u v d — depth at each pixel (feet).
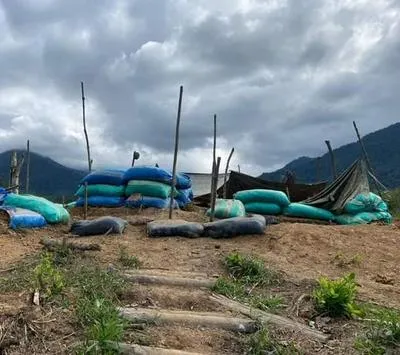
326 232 31.81
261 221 31.12
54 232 32.91
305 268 25.54
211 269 24.43
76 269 22.04
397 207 50.85
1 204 34.81
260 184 51.49
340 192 44.37
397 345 16.44
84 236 30.81
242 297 20.81
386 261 27.48
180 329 17.24
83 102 49.52
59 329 15.87
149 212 40.09
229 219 31.14
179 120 35.45
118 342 15.26
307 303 20.17
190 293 20.54
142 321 17.40
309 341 17.01
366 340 16.71
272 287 22.34
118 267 23.24
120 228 30.96
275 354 15.98
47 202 35.32
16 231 31.42
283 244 29.27
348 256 27.78
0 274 21.52
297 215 42.83
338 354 16.22
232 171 52.01
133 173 42.11
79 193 43.60
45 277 19.15
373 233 32.37
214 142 34.83
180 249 27.73
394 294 22.29
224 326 17.70
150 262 25.09
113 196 42.29
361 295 21.66
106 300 18.30
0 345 14.69
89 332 15.38
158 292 20.12
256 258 25.76
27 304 17.04
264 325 17.74
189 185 47.24
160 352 15.26
